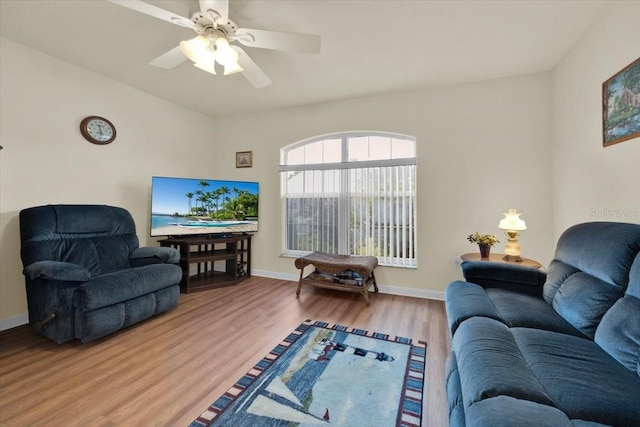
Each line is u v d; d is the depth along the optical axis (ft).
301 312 9.16
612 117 6.11
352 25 6.89
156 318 8.60
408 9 6.32
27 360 6.30
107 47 8.09
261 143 13.50
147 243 11.48
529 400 2.89
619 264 4.54
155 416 4.70
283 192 13.20
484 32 7.16
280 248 13.17
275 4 6.14
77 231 8.47
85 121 9.37
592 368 3.63
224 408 4.90
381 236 11.38
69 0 6.16
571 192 7.93
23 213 7.63
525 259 8.26
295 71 9.30
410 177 10.89
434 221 10.53
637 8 5.38
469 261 7.61
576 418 2.79
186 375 5.80
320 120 12.28
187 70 9.47
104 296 6.92
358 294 10.98
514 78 9.53
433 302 10.14
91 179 9.68
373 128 11.36
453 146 10.27
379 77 9.72
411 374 5.89
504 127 9.66
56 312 6.88
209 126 14.38
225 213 12.46
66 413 4.74
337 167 12.00
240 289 11.55
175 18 5.51
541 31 7.12
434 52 8.11
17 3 6.24
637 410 2.88
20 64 7.98
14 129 7.92
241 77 9.92
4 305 7.84
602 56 6.47
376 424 4.60
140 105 11.15
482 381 3.21
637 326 3.74
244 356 6.53
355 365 6.19
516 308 5.56
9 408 4.83
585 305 4.76
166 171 12.23
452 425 3.59
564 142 8.31
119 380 5.62
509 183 9.61
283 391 5.35
